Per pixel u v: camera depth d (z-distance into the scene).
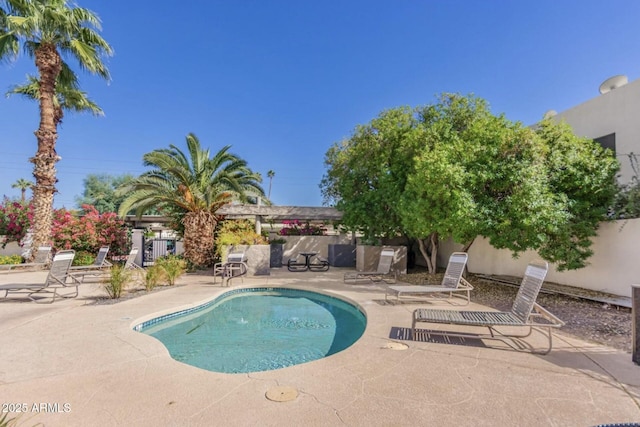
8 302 7.65
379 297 8.51
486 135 8.87
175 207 15.53
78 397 3.21
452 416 2.90
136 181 13.59
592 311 6.95
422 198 9.16
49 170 13.77
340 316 7.69
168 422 2.79
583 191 8.10
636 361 4.10
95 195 42.50
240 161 14.61
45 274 12.34
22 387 3.41
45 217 13.74
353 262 16.98
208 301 8.22
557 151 8.27
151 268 10.22
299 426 2.74
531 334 5.38
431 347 4.75
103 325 5.70
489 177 8.08
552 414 2.94
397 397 3.25
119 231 16.97
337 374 3.80
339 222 17.16
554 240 8.01
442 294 8.88
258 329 6.63
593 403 3.13
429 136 10.33
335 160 15.42
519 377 3.71
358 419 2.85
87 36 13.38
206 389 3.41
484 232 8.46
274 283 10.91
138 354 4.36
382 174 11.77
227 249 12.76
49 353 4.38
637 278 7.44
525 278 5.34
